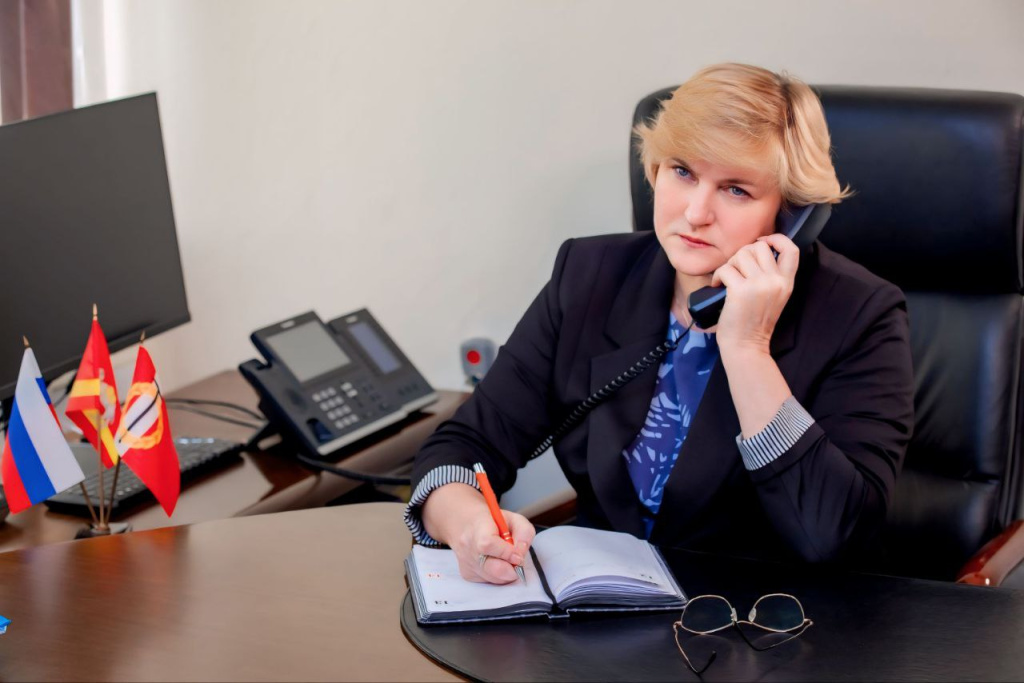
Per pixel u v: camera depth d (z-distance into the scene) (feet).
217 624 3.50
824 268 4.55
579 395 4.75
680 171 4.28
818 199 4.25
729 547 4.50
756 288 4.04
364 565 3.96
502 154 7.07
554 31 6.73
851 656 3.24
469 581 3.74
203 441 6.05
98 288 6.02
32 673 3.20
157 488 4.56
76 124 5.85
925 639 3.34
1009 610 3.51
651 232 5.02
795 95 4.17
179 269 6.62
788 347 4.38
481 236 7.28
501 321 7.41
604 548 3.92
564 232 7.09
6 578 3.85
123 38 7.65
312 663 3.25
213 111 7.65
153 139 6.36
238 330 8.07
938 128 4.92
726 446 4.37
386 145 7.32
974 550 5.12
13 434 4.25
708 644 3.34
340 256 7.66
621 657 3.26
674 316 4.67
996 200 4.86
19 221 5.52
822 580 3.80
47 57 7.03
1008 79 5.94
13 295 5.50
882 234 5.12
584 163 6.91
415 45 7.06
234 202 7.81
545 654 3.29
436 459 4.45
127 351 8.03
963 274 5.10
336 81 7.30
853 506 3.98
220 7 7.41
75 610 3.60
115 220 6.12
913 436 5.24
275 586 3.78
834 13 6.16
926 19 6.00
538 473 7.38
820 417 4.34
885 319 4.43
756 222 4.23
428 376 7.70
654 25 6.52
